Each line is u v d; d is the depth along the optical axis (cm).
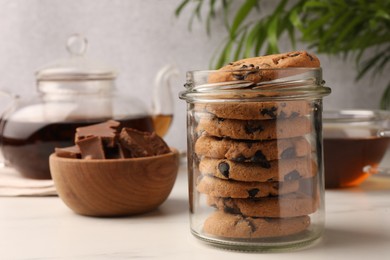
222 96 51
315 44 96
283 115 52
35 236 58
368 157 70
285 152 52
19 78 106
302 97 52
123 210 63
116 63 106
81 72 79
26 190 72
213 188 53
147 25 106
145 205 63
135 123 77
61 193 63
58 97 78
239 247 53
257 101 51
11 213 66
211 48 105
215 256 52
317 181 55
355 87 107
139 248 54
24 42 105
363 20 92
